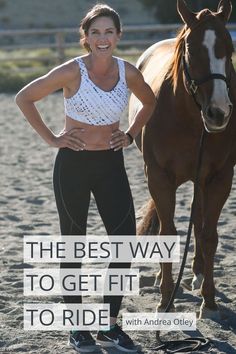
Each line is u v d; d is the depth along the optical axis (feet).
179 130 16.57
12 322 16.25
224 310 17.07
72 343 14.89
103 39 14.08
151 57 22.35
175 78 16.53
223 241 22.61
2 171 34.01
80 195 14.84
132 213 15.05
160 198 17.10
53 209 27.35
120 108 14.60
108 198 14.84
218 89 14.90
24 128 46.42
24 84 67.77
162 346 14.94
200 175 16.92
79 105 14.38
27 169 34.45
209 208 16.87
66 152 14.74
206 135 16.26
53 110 52.90
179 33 16.56
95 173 14.75
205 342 15.01
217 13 15.60
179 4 15.78
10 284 18.93
